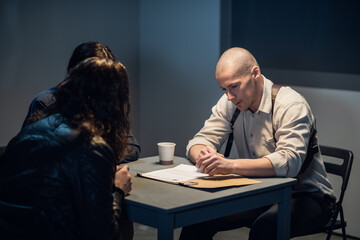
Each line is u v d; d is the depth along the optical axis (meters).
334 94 3.64
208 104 4.27
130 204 1.97
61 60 4.13
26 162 1.82
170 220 1.85
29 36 3.91
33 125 1.89
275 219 2.38
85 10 4.22
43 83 4.04
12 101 3.87
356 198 3.61
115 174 2.00
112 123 1.91
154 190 2.07
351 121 3.59
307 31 3.73
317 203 2.57
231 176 2.31
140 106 4.70
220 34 4.15
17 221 1.80
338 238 3.65
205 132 2.76
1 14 3.74
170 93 4.51
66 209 1.80
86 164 1.78
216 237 3.65
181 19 4.38
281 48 3.86
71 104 1.88
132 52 4.61
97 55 2.45
